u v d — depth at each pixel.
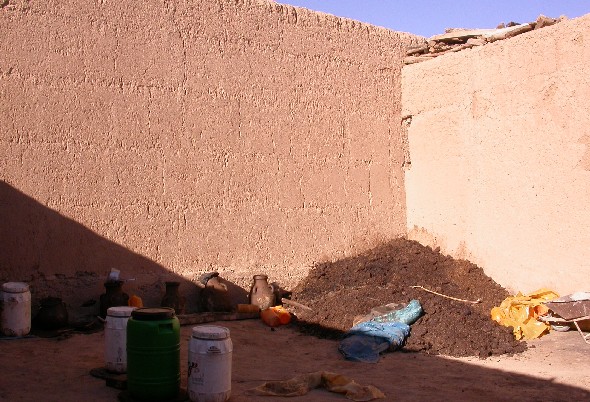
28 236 7.94
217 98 9.41
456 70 10.66
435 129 11.03
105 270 8.46
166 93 8.97
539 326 8.13
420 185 11.32
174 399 5.09
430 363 6.87
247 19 9.76
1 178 7.79
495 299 9.41
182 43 9.12
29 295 7.25
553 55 9.18
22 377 5.70
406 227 11.55
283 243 10.06
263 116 9.88
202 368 5.00
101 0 8.50
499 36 10.12
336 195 10.69
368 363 6.79
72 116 8.27
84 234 8.32
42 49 8.08
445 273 10.15
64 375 5.80
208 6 9.38
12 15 7.89
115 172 8.56
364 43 11.14
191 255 9.16
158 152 8.89
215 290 9.01
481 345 7.47
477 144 10.30
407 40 11.77
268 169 9.92
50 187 8.11
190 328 8.16
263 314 8.75
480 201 10.25
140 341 5.04
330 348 7.46
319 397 5.48
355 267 10.27
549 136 9.23
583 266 8.77
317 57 10.53
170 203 8.99
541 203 9.33
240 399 5.28
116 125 8.57
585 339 7.73
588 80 8.73
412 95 11.43
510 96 9.79
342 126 10.80
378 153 11.25
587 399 5.64
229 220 9.52
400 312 8.00
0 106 7.80
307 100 10.38
